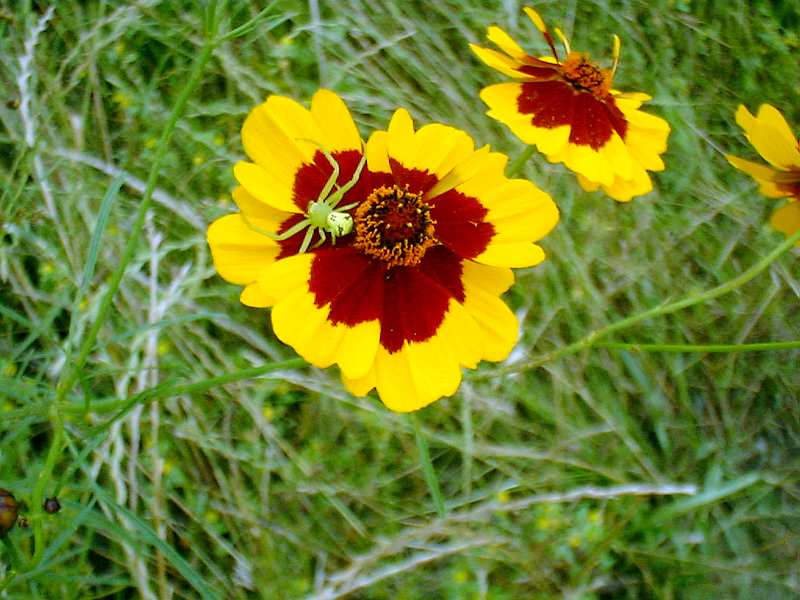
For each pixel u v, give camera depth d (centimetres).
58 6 17
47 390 12
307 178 9
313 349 9
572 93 11
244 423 14
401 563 14
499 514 14
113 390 14
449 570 14
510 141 17
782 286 17
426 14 18
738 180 19
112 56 16
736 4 21
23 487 11
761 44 21
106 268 15
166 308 14
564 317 16
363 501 14
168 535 13
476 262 10
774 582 15
